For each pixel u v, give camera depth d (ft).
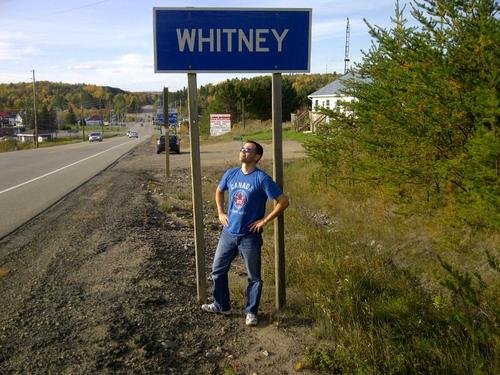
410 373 12.14
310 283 18.52
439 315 14.20
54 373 12.33
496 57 17.80
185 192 49.75
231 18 15.74
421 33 20.43
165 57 15.81
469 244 20.77
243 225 15.14
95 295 17.84
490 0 19.16
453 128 19.71
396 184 23.36
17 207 39.75
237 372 12.78
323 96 140.97
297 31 15.85
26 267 21.84
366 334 13.83
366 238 27.35
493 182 17.48
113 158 107.45
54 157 112.06
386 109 22.95
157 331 14.85
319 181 42.45
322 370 12.80
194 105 16.22
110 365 12.72
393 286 18.11
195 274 21.70
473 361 11.96
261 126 187.42
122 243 26.32
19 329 14.84
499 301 13.94
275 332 15.10
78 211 37.42
